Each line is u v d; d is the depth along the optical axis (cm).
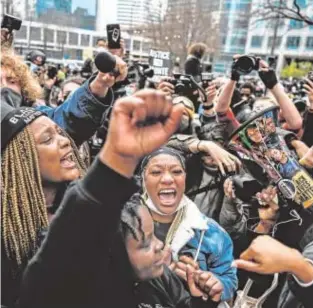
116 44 230
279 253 90
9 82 181
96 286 72
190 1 2058
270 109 167
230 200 176
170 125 62
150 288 97
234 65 245
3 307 80
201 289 115
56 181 99
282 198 159
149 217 91
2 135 92
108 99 153
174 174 138
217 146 189
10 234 87
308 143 270
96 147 209
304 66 2864
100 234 65
